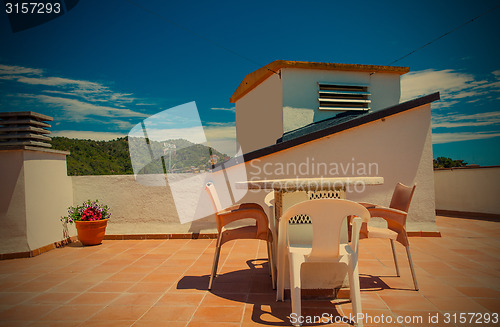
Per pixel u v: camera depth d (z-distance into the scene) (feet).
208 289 10.56
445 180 28.96
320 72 24.20
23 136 15.75
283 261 9.44
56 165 17.89
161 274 12.28
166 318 8.38
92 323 8.15
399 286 10.52
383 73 25.30
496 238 17.90
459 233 19.33
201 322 8.11
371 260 13.74
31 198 15.81
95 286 11.00
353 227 7.84
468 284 10.65
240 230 10.90
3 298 9.98
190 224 19.11
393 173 18.33
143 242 18.21
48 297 10.02
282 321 8.13
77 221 17.34
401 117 18.42
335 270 9.60
